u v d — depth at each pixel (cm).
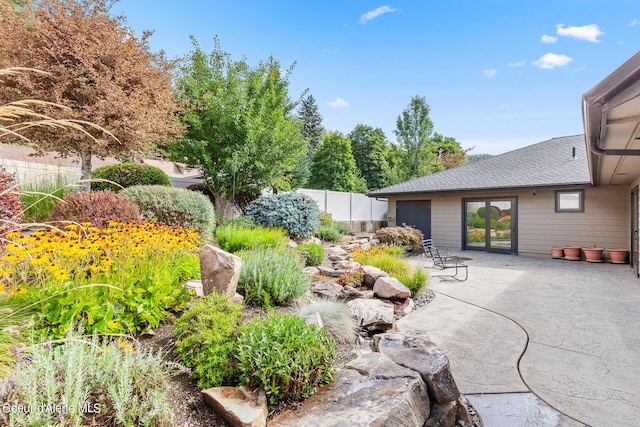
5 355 180
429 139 2634
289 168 1177
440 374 239
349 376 236
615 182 933
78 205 463
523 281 698
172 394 204
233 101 1031
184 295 306
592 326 417
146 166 887
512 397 263
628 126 378
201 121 1016
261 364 206
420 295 567
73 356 171
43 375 167
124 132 605
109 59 620
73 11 597
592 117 331
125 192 633
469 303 527
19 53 554
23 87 549
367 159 2759
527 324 426
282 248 602
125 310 260
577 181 1000
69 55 588
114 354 188
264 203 958
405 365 253
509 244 1172
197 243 530
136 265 311
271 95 1111
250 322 256
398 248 940
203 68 1041
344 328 333
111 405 168
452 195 1313
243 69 1114
